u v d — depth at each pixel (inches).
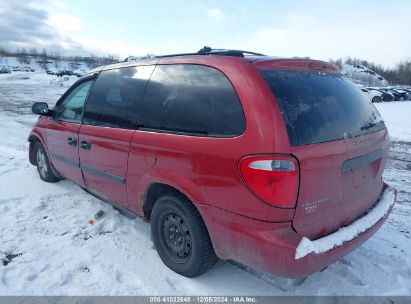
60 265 131.9
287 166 94.1
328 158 102.1
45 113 193.2
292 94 104.4
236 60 110.8
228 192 103.3
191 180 113.0
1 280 122.6
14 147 323.0
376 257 139.2
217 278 125.8
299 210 97.7
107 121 150.6
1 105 634.8
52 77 1727.4
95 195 172.4
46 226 162.2
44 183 216.4
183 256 126.0
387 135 135.9
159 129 125.3
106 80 160.1
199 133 111.8
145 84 136.6
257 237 98.1
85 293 117.5
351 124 115.2
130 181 138.9
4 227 160.1
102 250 142.7
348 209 113.5
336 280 124.6
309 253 95.1
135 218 170.7
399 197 213.8
